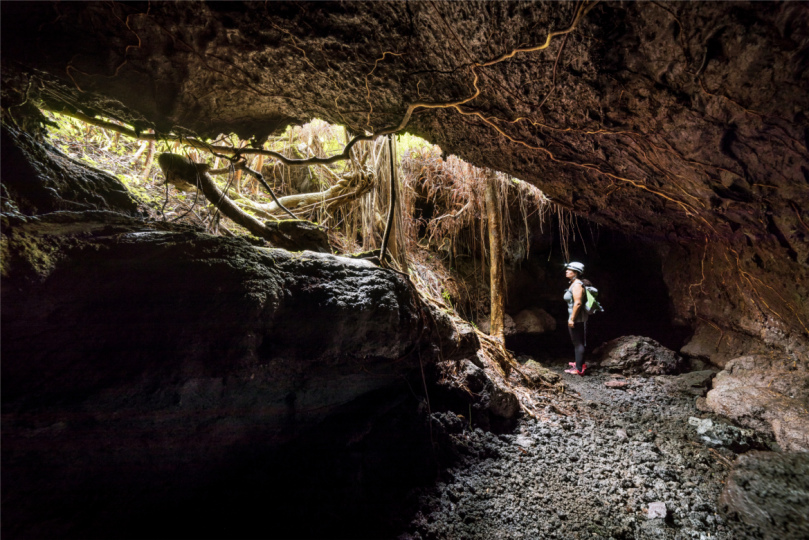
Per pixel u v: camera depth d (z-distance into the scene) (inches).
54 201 86.5
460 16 75.3
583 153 114.9
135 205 108.9
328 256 103.7
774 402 159.9
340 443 106.2
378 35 81.0
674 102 84.0
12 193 79.7
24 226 71.6
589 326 291.0
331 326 92.0
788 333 184.1
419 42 82.8
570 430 156.7
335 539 88.5
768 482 103.8
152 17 74.4
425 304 118.7
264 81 95.0
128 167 150.4
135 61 83.9
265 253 93.2
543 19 71.6
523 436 147.3
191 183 128.6
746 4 60.7
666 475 127.3
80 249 73.4
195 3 72.3
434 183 252.7
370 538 90.7
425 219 268.8
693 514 109.1
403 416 121.7
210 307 78.0
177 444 80.1
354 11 75.1
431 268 255.9
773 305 178.9
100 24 74.8
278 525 87.1
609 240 293.1
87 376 68.3
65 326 67.8
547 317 275.3
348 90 99.2
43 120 97.6
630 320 294.0
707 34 67.4
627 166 116.2
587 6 67.1
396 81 95.0
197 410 80.0
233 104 103.0
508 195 253.0
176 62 85.8
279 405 92.3
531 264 290.2
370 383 109.1
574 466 130.7
